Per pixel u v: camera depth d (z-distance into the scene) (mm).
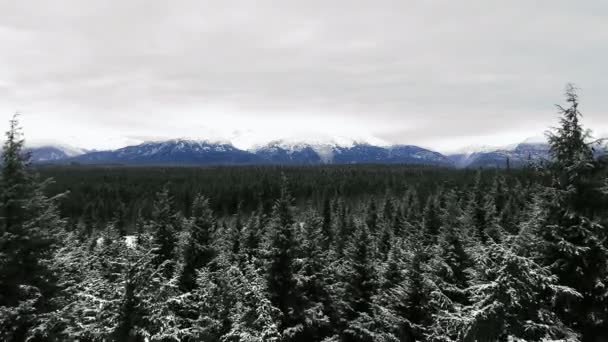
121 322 12812
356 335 21109
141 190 130875
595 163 13555
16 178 14500
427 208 46781
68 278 16812
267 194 105812
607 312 12391
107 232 34312
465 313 12039
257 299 16188
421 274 18625
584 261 12602
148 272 13695
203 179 158000
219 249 21969
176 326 13406
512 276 11320
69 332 13883
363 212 86812
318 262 21578
